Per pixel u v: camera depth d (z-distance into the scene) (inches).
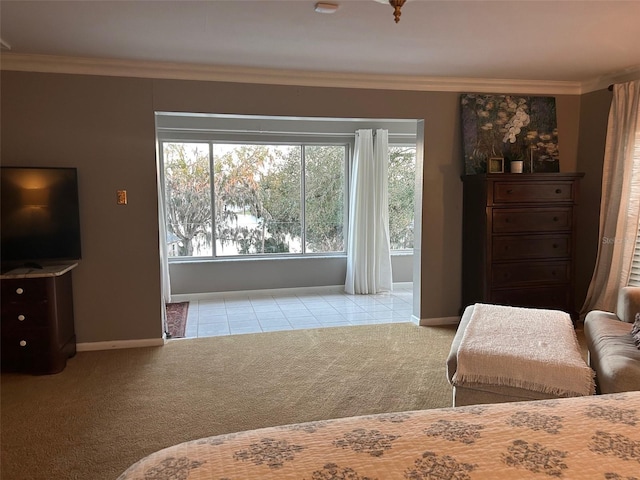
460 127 176.2
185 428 102.7
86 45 130.3
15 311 130.0
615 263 162.7
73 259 147.5
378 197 243.9
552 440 45.1
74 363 141.8
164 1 100.3
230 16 109.0
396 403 114.7
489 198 161.6
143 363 141.6
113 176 151.6
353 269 245.1
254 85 158.2
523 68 157.9
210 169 236.7
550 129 180.7
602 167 175.2
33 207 141.9
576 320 175.5
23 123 144.4
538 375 85.5
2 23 112.7
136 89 150.3
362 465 41.0
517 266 166.2
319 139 246.1
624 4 102.6
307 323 188.7
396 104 170.2
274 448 44.1
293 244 251.9
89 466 88.4
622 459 42.1
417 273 181.8
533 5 103.3
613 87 163.0
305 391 121.4
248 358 145.3
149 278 157.0
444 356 146.9
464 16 109.7
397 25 115.5
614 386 85.7
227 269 239.5
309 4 102.5
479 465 41.1
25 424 104.3
